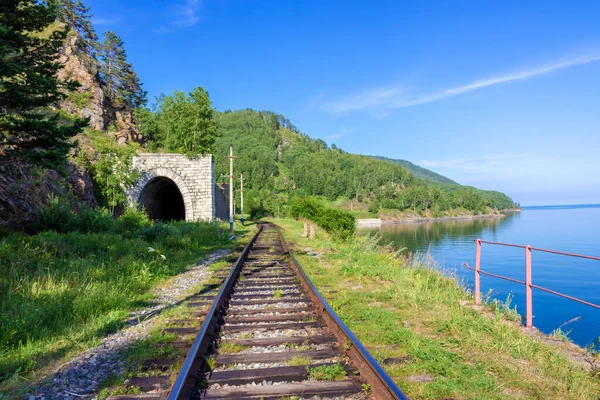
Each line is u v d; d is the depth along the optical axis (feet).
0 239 34.94
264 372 12.42
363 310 21.15
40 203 50.14
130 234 53.21
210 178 111.04
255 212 272.72
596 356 15.53
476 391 11.92
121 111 157.28
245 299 23.65
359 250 52.16
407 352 14.93
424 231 265.54
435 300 23.67
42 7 32.27
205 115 153.28
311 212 137.59
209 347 15.10
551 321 37.11
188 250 49.11
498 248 136.56
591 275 70.38
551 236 186.80
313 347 15.07
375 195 646.74
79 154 92.07
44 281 25.14
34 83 32.12
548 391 12.07
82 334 17.51
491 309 22.54
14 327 17.16
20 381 13.10
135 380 12.39
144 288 28.19
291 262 38.96
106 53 197.57
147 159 106.52
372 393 10.92
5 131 34.65
